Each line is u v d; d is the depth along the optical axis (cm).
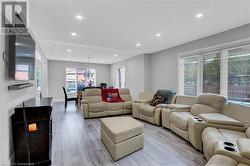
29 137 194
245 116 233
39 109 201
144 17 262
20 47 191
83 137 303
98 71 938
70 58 738
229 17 261
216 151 154
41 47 482
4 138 165
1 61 159
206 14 250
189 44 422
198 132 238
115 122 264
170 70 495
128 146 230
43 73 603
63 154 231
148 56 600
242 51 304
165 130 350
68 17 260
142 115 433
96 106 455
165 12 243
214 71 362
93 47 488
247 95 297
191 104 360
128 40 404
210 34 354
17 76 181
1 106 158
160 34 356
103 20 274
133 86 682
